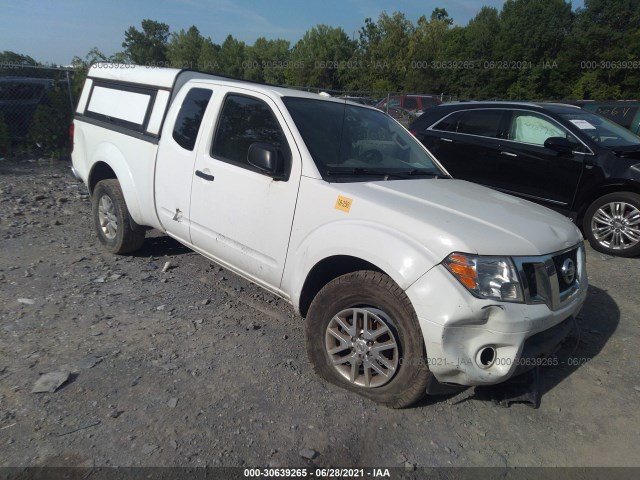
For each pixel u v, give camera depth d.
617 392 3.53
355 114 4.23
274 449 2.70
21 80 11.44
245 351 3.66
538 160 6.89
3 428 2.69
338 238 3.12
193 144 4.28
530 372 3.31
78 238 6.01
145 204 4.83
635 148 6.44
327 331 3.27
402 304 2.86
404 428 2.97
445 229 2.85
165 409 2.94
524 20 47.88
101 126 5.38
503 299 2.75
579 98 43.25
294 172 3.48
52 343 3.56
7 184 8.52
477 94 46.56
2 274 4.71
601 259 6.34
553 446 2.94
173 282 4.86
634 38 42.59
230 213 3.90
